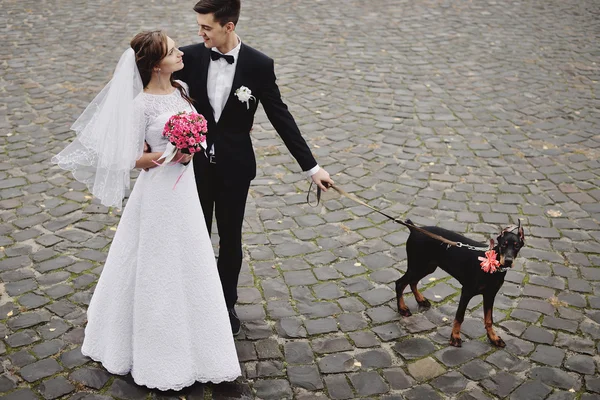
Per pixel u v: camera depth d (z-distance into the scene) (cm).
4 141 656
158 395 358
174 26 1031
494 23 1121
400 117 750
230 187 379
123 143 326
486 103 797
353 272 477
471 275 385
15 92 777
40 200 555
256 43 974
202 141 331
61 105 746
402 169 632
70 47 934
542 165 648
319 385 370
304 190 591
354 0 1241
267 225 533
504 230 382
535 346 405
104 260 478
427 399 361
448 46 998
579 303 448
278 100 380
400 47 988
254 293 450
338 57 936
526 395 366
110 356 362
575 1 1273
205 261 354
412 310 438
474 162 650
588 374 383
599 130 732
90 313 370
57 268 466
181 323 351
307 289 457
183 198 344
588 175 630
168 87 344
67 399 351
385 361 390
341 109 765
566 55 973
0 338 394
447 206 569
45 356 381
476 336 413
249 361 387
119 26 1032
